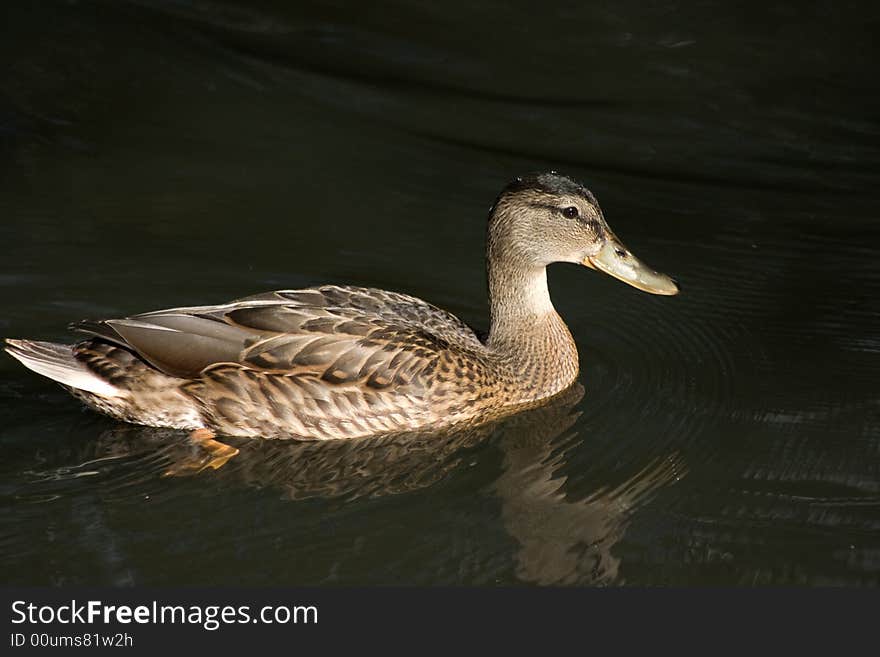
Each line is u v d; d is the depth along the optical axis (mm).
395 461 11922
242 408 12070
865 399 12938
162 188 16453
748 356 13828
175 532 10641
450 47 20703
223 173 16922
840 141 18875
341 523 10891
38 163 16734
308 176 17047
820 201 17297
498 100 19375
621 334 14359
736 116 19344
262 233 15688
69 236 15250
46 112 17906
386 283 14859
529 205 12859
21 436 11883
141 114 18172
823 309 14750
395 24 21219
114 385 11938
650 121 19109
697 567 10445
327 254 15336
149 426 12203
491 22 21516
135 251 15094
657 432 12430
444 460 11961
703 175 17828
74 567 10133
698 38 21344
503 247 13016
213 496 11188
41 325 13656
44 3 20547
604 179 17531
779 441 12227
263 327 12094
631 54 20828
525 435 12430
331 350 12086
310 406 12086
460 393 12383
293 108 18656
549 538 10781
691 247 16031
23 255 14812
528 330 13070
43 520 10711
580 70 20312
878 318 14539
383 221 16141
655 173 17797
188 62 19531
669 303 14930
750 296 15000
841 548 10633
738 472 11750
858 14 22062
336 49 20344
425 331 12539
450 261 15398
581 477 11711
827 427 12461
